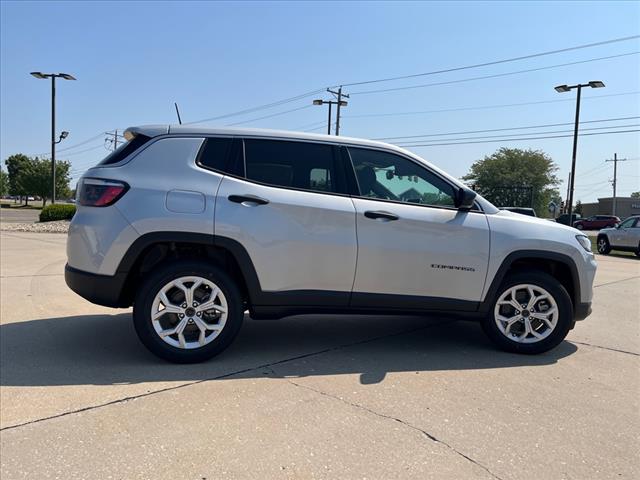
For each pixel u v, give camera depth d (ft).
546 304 15.58
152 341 13.57
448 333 17.84
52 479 8.41
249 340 16.43
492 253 15.11
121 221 13.34
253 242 13.80
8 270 29.76
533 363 14.71
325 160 14.87
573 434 10.28
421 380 13.05
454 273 14.98
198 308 13.78
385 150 15.33
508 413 11.16
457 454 9.39
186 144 14.17
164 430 10.05
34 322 18.12
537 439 10.03
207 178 13.93
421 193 15.31
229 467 8.81
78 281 13.62
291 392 12.04
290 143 14.75
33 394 11.70
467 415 11.00
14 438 9.68
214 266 13.82
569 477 8.75
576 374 13.80
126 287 13.87
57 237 55.31
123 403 11.25
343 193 14.73
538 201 245.24
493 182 249.55
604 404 11.78
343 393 12.05
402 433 10.12
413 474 8.71
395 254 14.58
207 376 13.00
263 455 9.20
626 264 47.93
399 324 19.01
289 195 14.23
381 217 14.57
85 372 13.15
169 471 8.67
